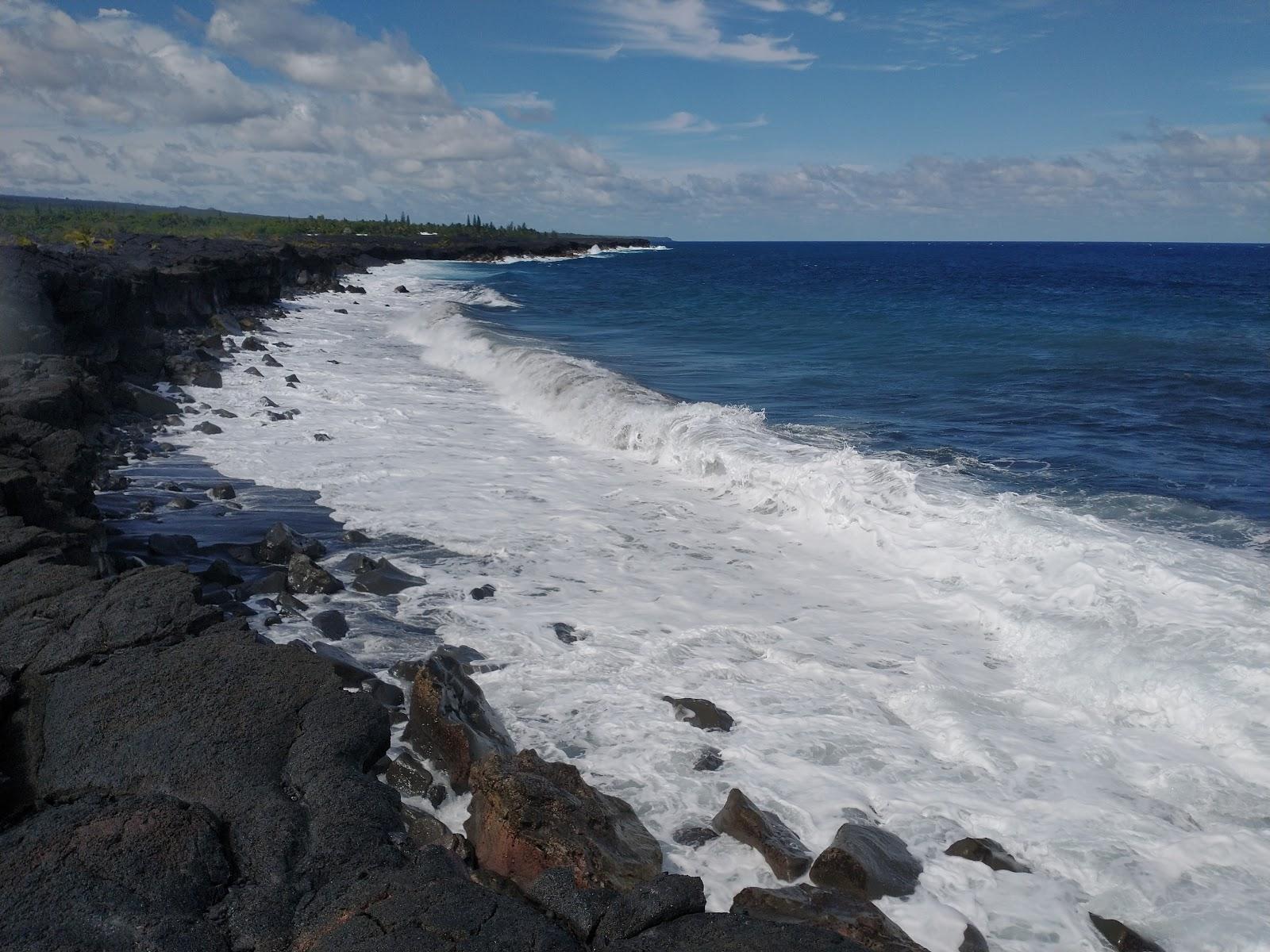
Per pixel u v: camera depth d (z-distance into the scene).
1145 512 12.27
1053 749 7.30
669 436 16.66
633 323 39.09
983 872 5.82
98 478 14.47
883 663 8.88
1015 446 16.33
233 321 33.69
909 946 4.87
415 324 35.00
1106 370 24.45
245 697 7.11
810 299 52.44
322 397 22.25
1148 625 8.69
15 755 6.48
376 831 5.79
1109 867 5.87
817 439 16.88
